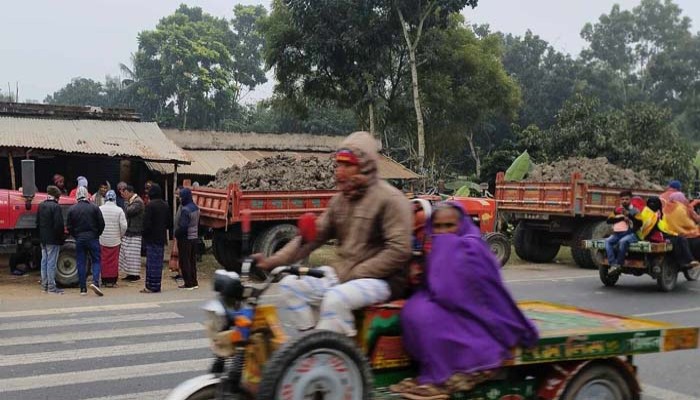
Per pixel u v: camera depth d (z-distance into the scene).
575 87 47.41
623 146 25.92
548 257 18.52
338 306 3.91
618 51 60.78
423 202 4.46
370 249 4.23
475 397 4.37
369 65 25.98
